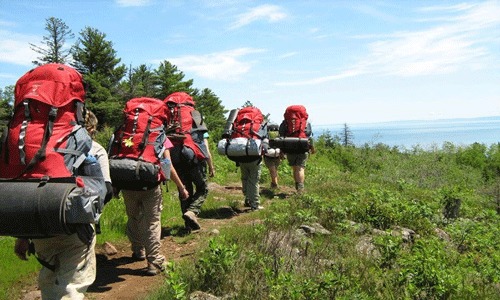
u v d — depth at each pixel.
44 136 3.64
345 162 28.59
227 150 10.41
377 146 34.53
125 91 49.38
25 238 3.85
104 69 49.38
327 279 5.21
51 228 3.43
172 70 55.41
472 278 6.73
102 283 5.99
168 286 5.25
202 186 8.62
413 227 9.24
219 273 5.48
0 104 49.41
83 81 4.02
